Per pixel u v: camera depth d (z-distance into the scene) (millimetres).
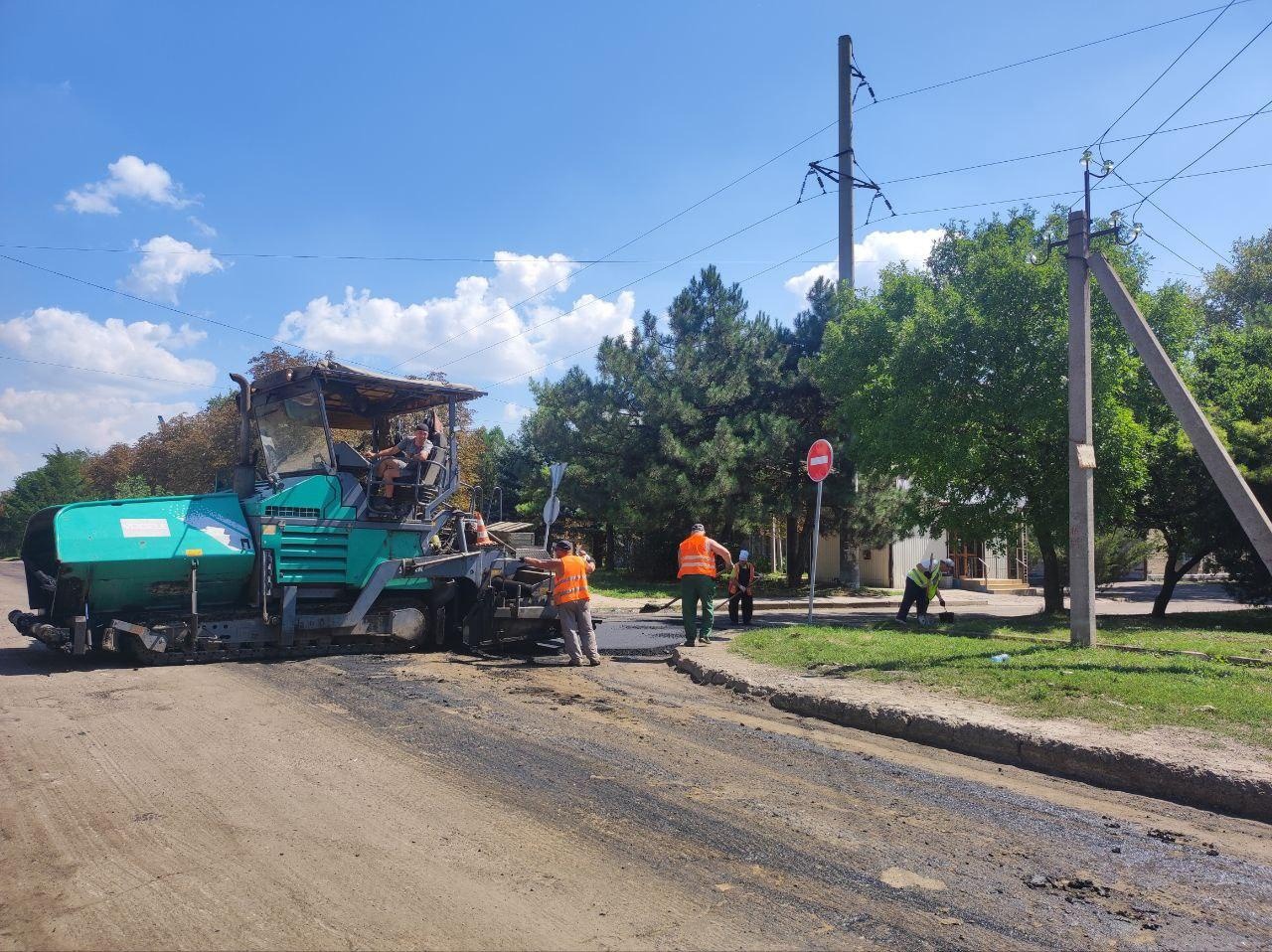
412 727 6980
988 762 6414
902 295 18156
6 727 6832
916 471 17062
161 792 5340
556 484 12500
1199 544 17266
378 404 11977
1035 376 15219
